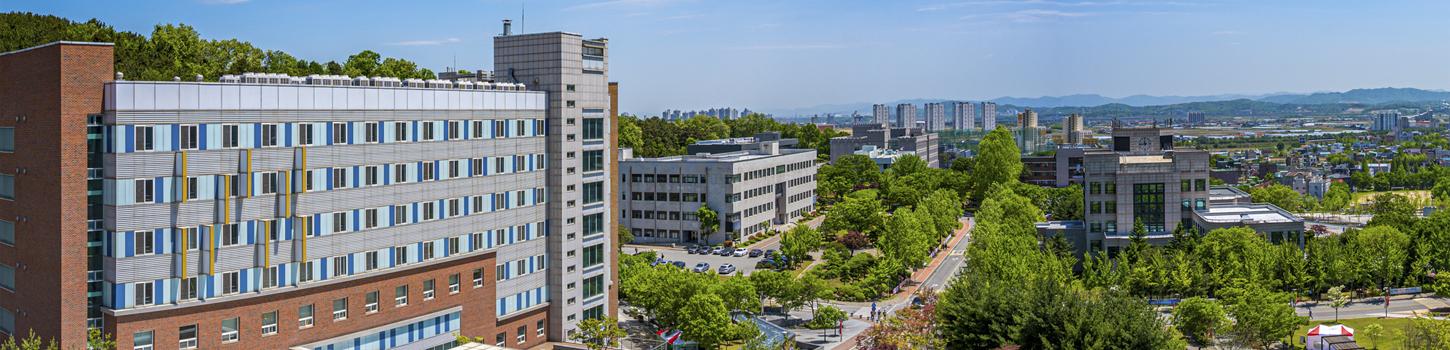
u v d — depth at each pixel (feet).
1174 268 636.07
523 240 477.36
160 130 353.10
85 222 350.43
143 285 354.33
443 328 438.81
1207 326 509.76
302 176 384.27
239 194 370.12
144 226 352.90
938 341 447.42
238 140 369.30
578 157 498.28
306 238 388.16
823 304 647.56
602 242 517.55
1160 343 397.80
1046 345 400.67
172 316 359.66
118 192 346.54
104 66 350.64
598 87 506.48
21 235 366.63
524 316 480.23
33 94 353.92
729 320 501.15
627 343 513.45
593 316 515.91
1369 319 586.45
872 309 596.29
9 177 371.35
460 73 571.28
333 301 399.44
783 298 582.35
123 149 346.33
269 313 381.40
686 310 497.05
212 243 364.17
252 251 375.66
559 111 484.74
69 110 342.85
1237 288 574.15
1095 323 398.62
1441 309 605.73
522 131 471.62
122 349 350.43
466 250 447.83
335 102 395.14
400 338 422.00
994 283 467.93
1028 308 416.46
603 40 509.35
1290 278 631.15
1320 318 592.60
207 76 615.57
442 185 435.94
